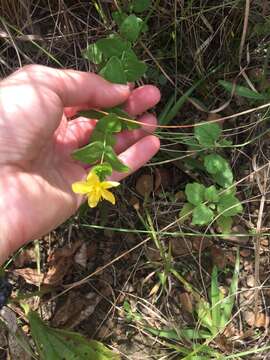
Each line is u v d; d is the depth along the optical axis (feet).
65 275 0.86
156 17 0.82
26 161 0.69
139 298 0.86
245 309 0.85
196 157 0.84
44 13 0.84
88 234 0.86
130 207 0.86
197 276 0.86
